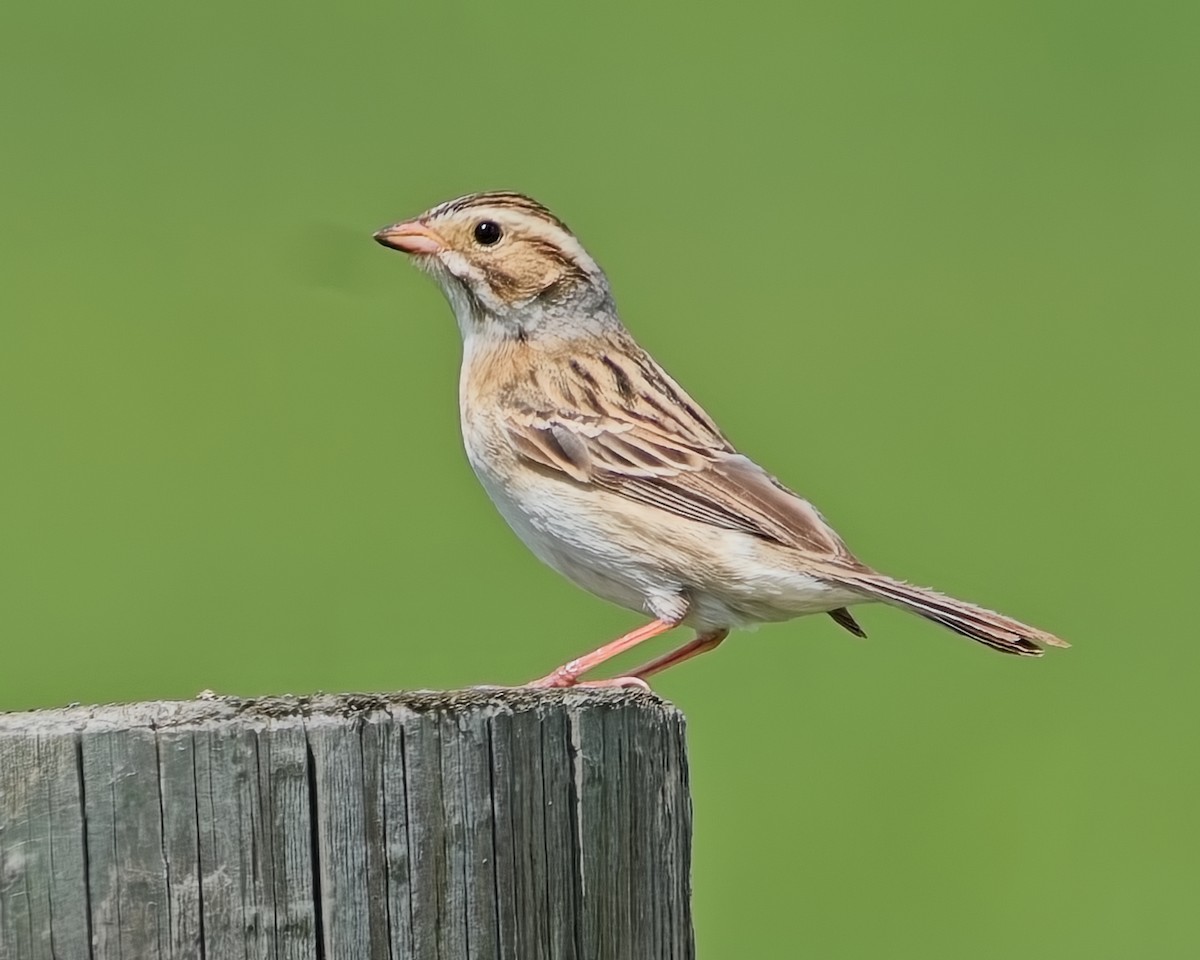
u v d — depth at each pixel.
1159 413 17.38
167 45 20.84
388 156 19.30
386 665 13.21
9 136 19.73
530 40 21.55
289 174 18.88
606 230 19.05
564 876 5.88
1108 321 18.36
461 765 5.71
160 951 5.44
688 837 6.25
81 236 18.42
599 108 20.55
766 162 20.30
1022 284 18.97
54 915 5.38
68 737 5.41
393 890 5.62
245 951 5.49
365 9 21.73
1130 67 22.03
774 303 18.30
